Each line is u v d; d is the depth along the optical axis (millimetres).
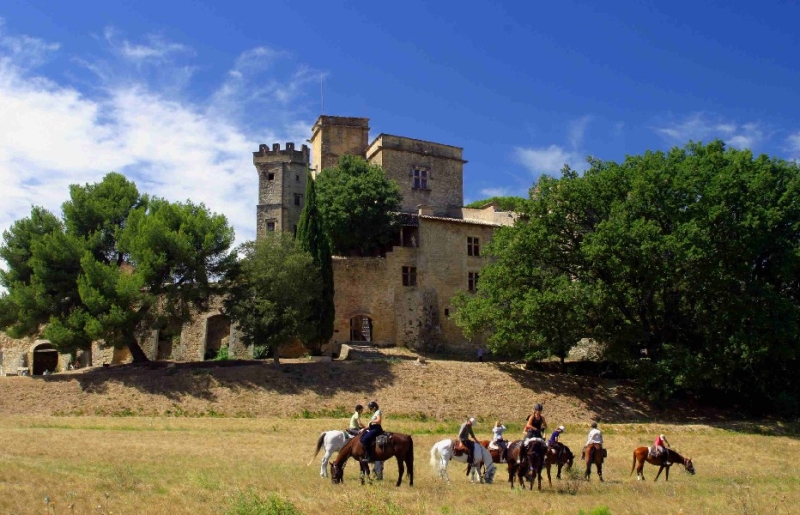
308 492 17297
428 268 56844
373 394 41094
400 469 19250
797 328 37969
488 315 43750
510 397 42125
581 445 31188
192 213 47938
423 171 67312
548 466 20312
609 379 47062
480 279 47375
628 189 42656
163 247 44031
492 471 20844
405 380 43125
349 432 20750
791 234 41469
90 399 39031
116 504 15367
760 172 40969
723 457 29422
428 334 55219
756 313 38031
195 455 24016
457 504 16484
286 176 63125
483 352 56031
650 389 40312
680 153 44656
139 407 38250
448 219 58062
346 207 56031
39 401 38875
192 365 45438
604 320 40812
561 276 42781
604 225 39656
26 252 45812
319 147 70312
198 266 44531
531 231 43719
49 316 43875
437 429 35438
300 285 45344
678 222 40062
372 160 67875
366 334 60031
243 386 40844
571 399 42594
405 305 55500
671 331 42094
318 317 47906
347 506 15016
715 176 40438
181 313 44781
